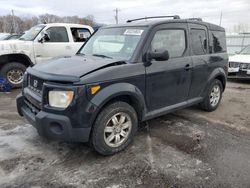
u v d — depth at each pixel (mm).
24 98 3713
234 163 3285
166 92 4039
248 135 4211
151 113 3893
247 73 8484
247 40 14719
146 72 3617
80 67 3271
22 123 4473
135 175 2980
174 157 3402
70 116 2963
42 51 7699
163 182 2857
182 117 4996
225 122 4801
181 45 4297
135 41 3750
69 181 2846
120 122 3432
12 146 3590
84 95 2965
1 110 5273
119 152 3508
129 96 3469
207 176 2980
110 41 4121
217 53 5195
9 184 2766
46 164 3168
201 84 4824
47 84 3047
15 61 7488
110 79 3189
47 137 3160
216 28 5238
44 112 3086
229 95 7059
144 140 3902
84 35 8609
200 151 3590
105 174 2992
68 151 3494
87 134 3084
